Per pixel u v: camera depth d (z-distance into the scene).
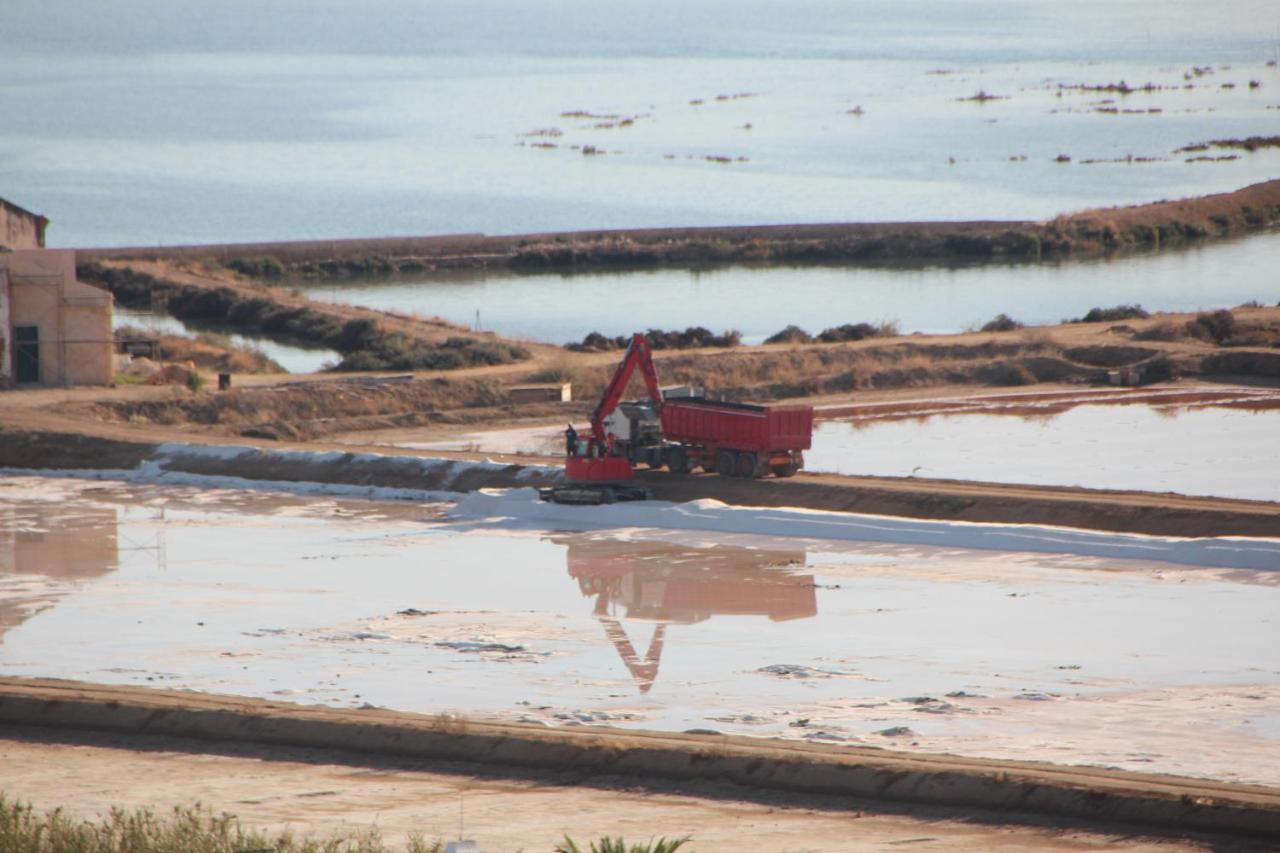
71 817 89.81
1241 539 160.75
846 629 138.62
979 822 88.75
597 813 91.12
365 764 101.75
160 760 103.00
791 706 115.06
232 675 125.19
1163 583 153.25
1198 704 113.94
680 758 98.31
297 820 89.88
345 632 139.38
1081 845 84.62
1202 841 84.94
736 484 195.00
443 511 198.75
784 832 87.25
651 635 137.88
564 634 138.25
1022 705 114.31
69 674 125.50
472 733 103.25
